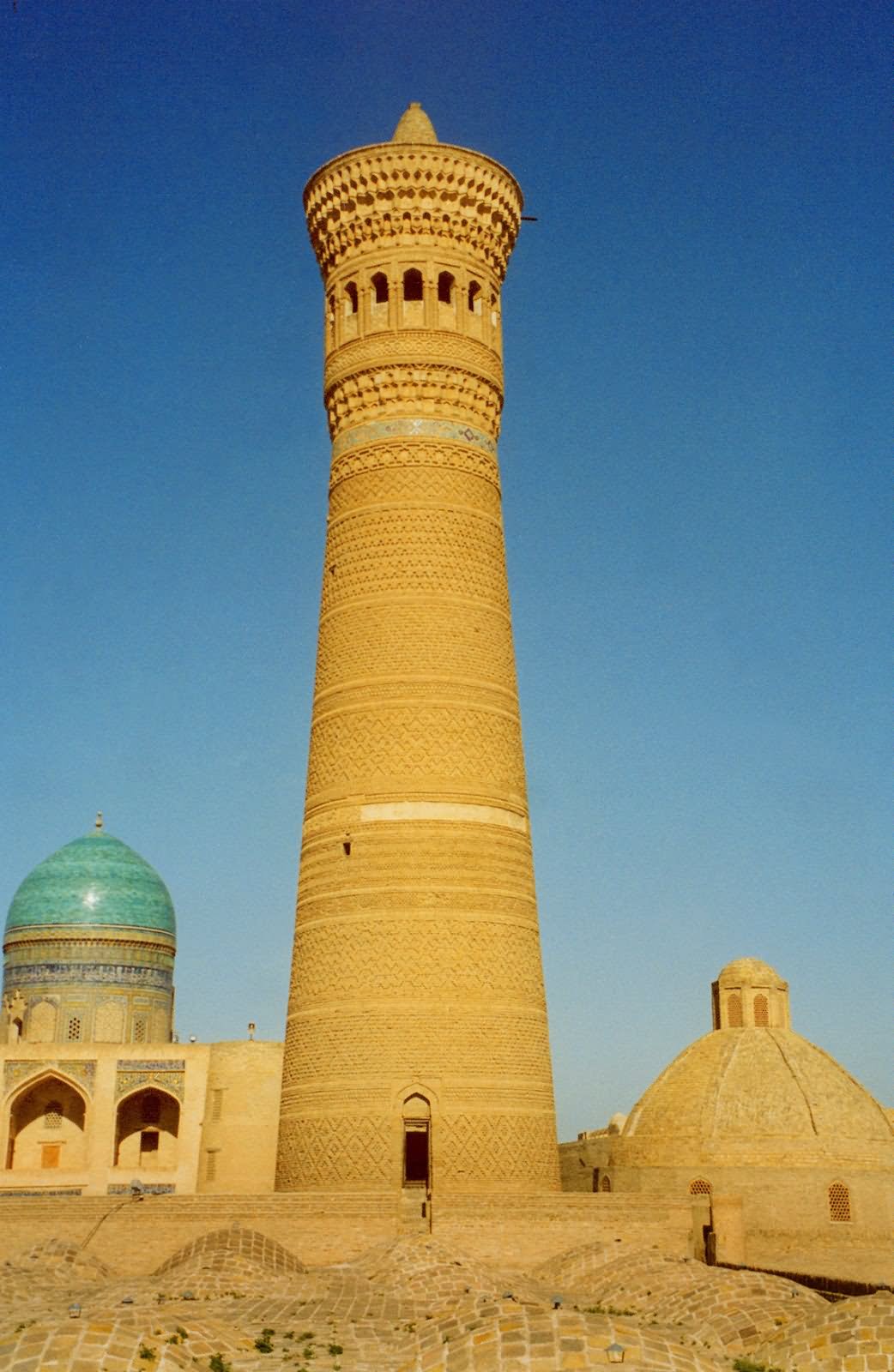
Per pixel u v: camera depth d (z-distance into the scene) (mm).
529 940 42688
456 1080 40031
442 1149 39531
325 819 43219
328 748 43938
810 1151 48562
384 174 46719
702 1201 40469
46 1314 26266
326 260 48719
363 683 43750
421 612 44031
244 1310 28641
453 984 40812
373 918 41469
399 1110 39781
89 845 61938
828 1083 50562
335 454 47125
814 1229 47844
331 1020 41094
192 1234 38938
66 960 59344
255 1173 50844
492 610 45094
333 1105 40312
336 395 47125
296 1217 38719
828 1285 35906
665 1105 51219
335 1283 31109
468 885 41781
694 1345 26250
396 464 45531
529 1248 38844
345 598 45031
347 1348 24047
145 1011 60031
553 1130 41844
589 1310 30781
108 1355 18031
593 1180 53562
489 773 43250
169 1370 18156
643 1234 39562
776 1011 53531
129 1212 39250
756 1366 22609
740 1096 50188
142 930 60562
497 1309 21828
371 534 45094
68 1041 57469
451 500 45375
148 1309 24625
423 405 46031
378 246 47188
